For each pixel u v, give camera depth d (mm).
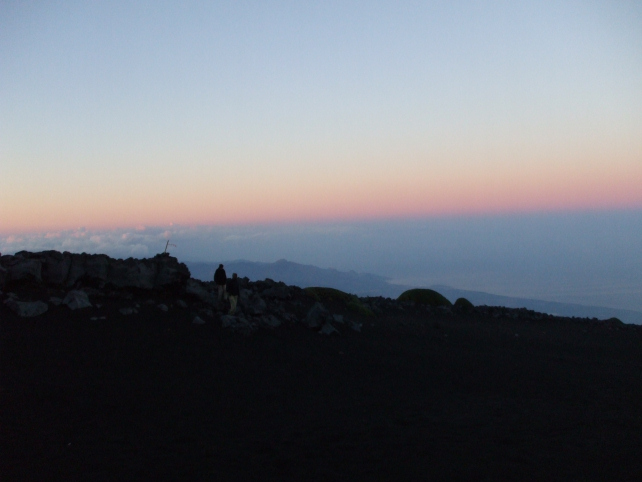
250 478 7020
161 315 16688
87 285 17438
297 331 18797
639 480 7520
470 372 15945
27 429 8047
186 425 9055
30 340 12273
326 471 7441
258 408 10508
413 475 7430
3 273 15125
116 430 8453
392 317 27109
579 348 23422
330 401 11594
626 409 12773
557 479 7488
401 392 13000
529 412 11875
